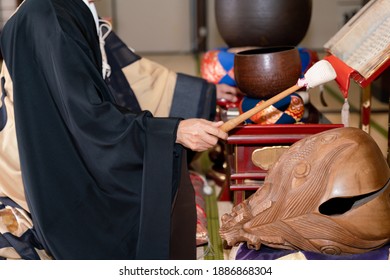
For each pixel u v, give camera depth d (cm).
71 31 190
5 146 210
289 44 268
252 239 186
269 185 188
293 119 214
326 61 192
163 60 655
